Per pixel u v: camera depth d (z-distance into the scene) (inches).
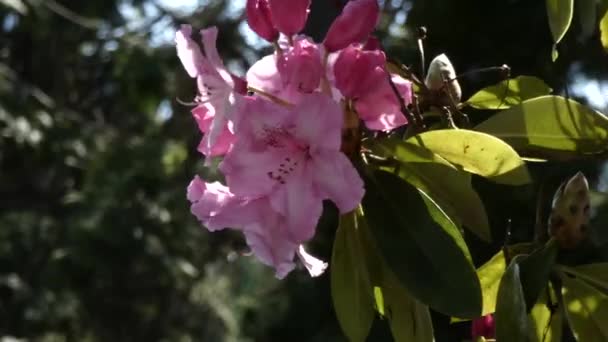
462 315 14.3
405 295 15.5
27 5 91.8
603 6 16.7
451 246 14.6
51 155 96.9
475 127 16.4
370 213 14.8
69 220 98.0
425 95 17.0
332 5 24.6
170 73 92.2
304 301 68.0
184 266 97.4
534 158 16.4
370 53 14.7
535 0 55.4
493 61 56.1
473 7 55.6
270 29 15.5
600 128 16.1
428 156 14.8
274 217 14.5
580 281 16.2
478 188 47.4
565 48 42.5
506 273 15.1
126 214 96.5
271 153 14.4
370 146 14.9
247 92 15.1
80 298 96.0
